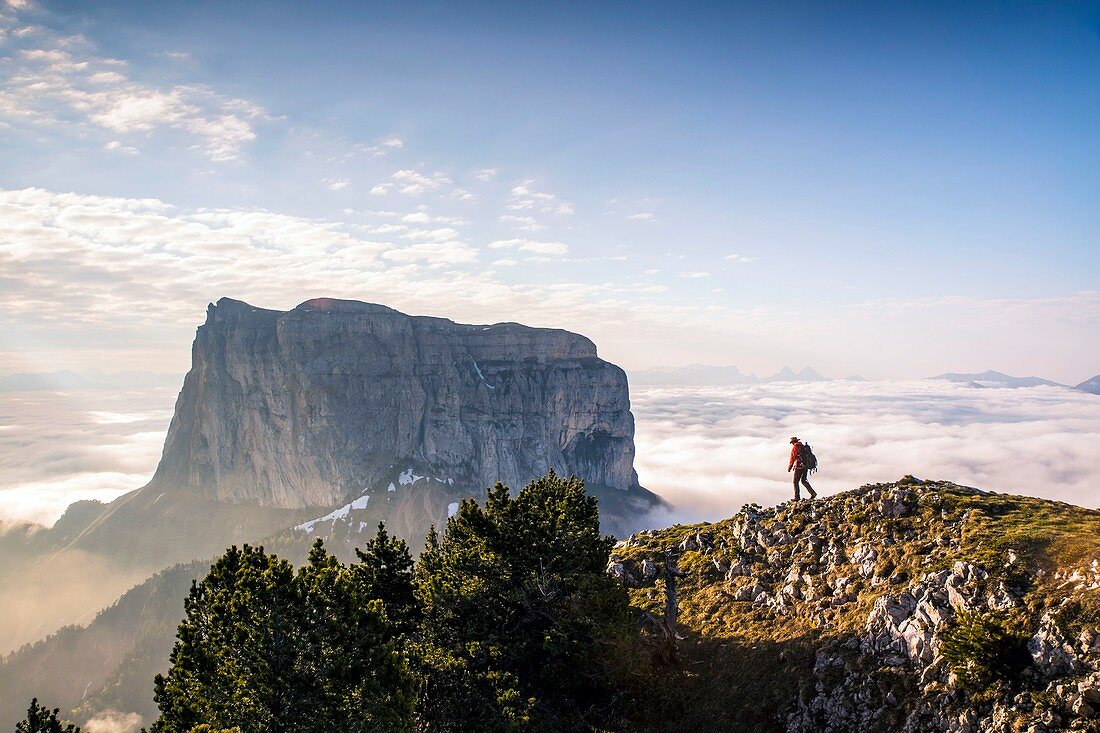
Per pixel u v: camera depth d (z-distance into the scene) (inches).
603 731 1427.2
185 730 1122.0
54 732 1203.9
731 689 1472.7
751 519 2074.3
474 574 1573.6
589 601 1526.8
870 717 1256.2
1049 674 1127.0
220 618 1187.3
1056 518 1518.2
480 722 1310.3
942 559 1493.6
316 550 1376.7
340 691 1122.7
